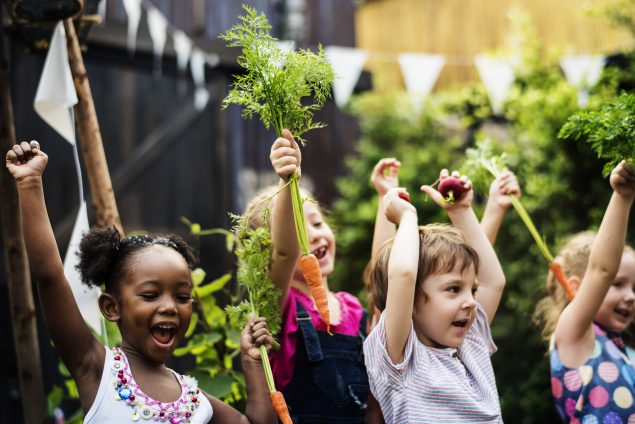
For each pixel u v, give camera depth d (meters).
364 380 2.52
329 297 2.71
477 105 6.95
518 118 6.11
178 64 5.92
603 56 5.88
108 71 5.66
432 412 2.14
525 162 5.81
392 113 7.09
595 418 2.55
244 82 2.15
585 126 2.20
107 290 2.08
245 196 6.04
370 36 8.60
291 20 6.36
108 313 2.06
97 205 2.85
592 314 2.53
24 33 3.03
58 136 5.36
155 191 5.80
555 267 2.72
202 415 2.03
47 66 2.79
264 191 2.76
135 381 1.99
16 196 2.87
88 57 5.54
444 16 8.06
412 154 6.90
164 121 5.89
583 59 5.83
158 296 2.02
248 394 2.12
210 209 5.99
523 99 6.02
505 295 5.84
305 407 2.44
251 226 2.64
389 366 2.17
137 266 2.03
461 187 2.46
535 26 7.51
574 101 5.69
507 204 2.74
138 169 5.72
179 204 5.88
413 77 5.59
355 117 7.05
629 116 2.10
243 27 2.13
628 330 3.06
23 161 1.93
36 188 1.91
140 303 2.00
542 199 5.71
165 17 5.76
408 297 2.13
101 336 2.72
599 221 5.50
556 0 7.39
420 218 6.58
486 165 2.84
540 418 5.57
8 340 5.11
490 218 2.73
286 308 2.52
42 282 1.91
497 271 2.48
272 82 2.11
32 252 1.90
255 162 6.15
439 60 5.64
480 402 2.20
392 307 2.15
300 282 2.66
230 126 6.04
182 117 5.95
